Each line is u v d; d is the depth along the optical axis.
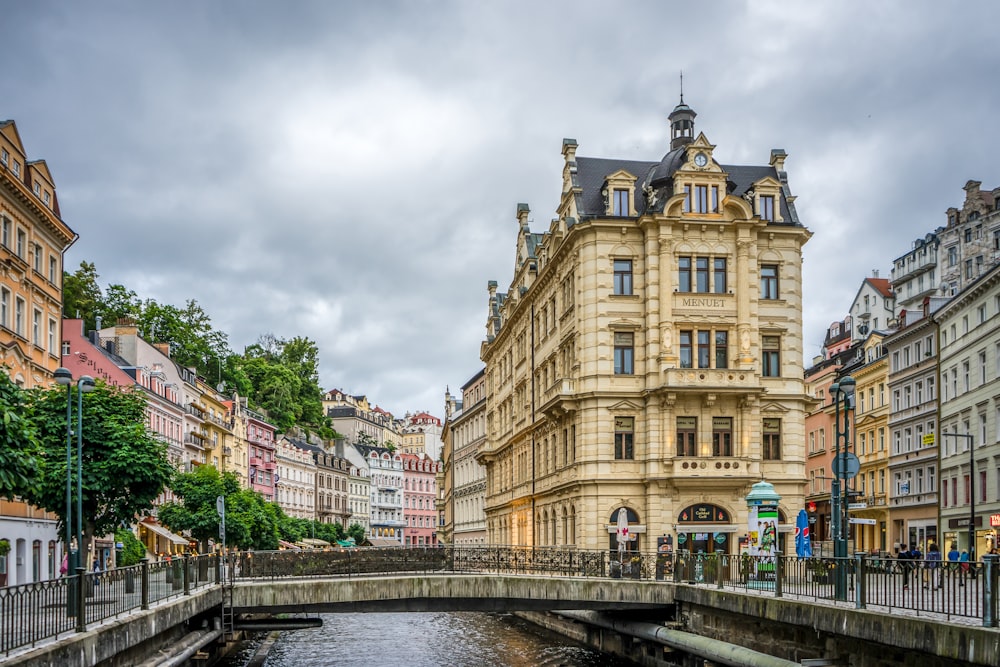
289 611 43.03
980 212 102.69
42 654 19.77
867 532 87.06
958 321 70.75
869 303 122.44
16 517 50.09
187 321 138.12
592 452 61.34
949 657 21.92
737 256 62.16
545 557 46.84
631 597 42.31
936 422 74.19
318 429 180.38
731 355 61.62
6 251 49.38
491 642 54.72
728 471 60.06
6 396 23.88
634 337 62.31
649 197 63.41
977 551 66.12
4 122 51.75
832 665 28.06
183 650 32.31
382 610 43.06
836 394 38.56
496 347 98.75
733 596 35.16
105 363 80.56
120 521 40.06
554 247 68.94
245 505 77.75
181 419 96.81
